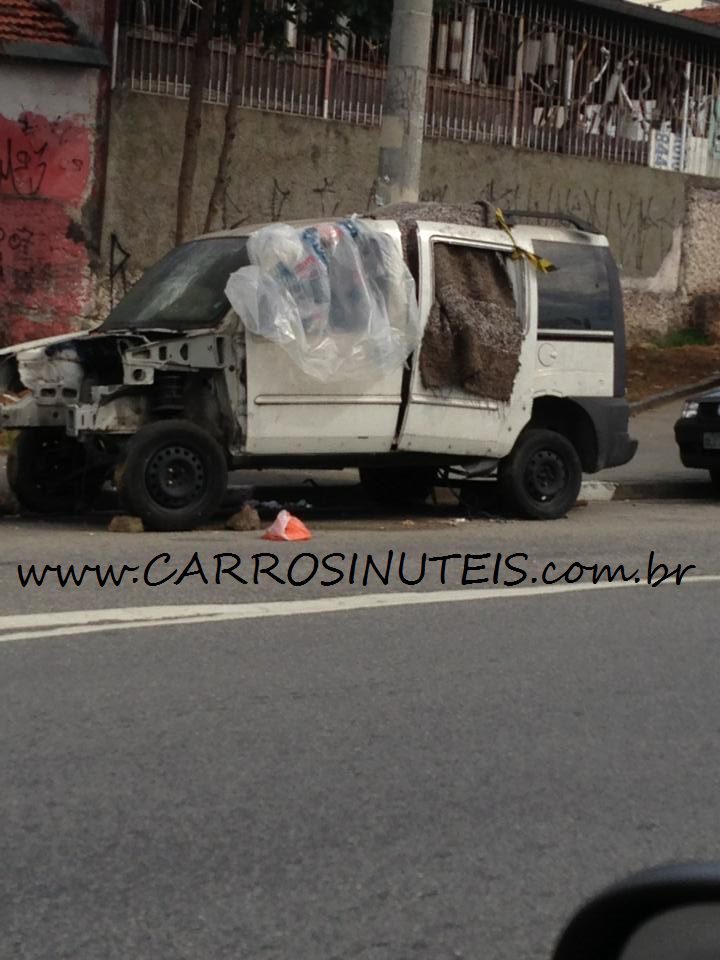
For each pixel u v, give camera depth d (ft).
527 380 38.58
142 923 13.92
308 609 27.02
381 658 23.73
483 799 17.66
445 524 38.99
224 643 24.23
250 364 34.58
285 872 15.25
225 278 35.73
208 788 17.56
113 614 25.89
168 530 34.91
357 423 36.01
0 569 29.48
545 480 40.09
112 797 17.12
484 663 23.76
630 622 27.20
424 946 13.71
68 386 36.17
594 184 73.56
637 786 18.39
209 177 61.00
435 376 36.81
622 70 75.20
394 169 46.06
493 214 38.63
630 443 41.14
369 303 35.42
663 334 77.41
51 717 19.94
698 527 40.09
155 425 34.55
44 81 56.90
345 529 37.29
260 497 42.63
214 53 60.90
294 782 17.89
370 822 16.74
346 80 64.64
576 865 15.81
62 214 57.82
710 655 24.98
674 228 77.36
